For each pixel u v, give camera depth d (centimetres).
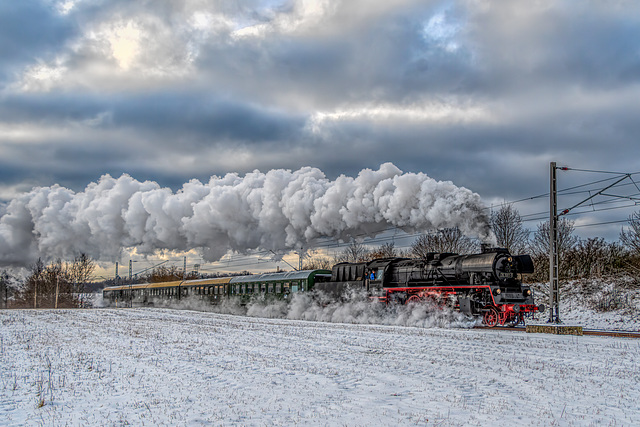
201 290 4797
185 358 1549
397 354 1557
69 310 4875
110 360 1535
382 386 1129
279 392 1080
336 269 3266
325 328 2422
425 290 2566
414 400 1005
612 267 3762
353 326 2514
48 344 1967
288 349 1703
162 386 1161
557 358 1437
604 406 949
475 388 1102
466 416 888
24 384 1219
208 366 1404
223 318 3394
